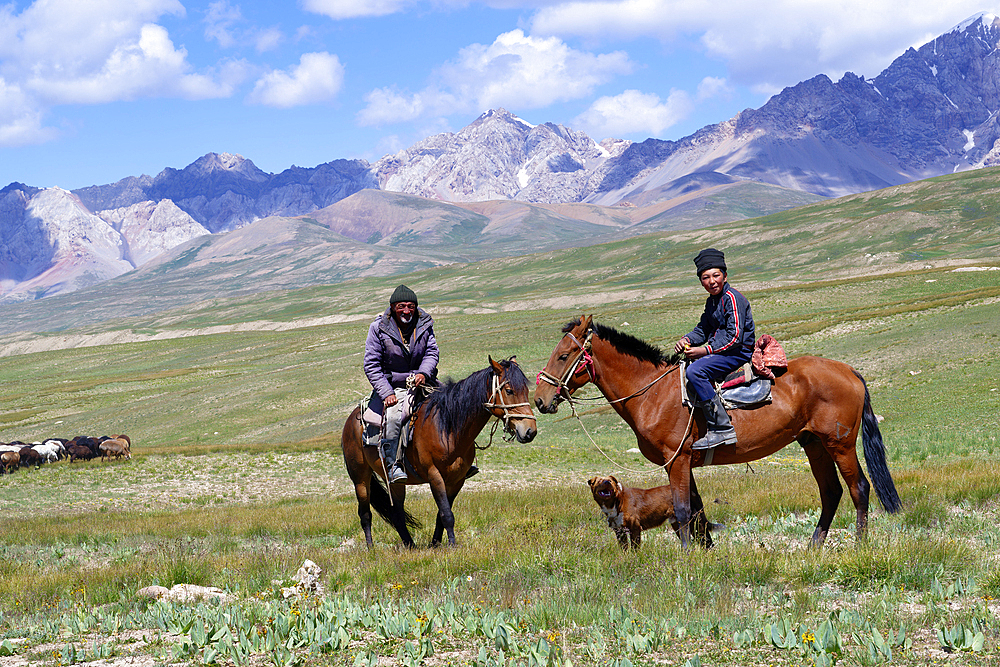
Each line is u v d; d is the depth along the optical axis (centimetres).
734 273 19312
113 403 7912
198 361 11781
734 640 491
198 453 3488
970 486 1053
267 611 607
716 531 931
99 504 2353
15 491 2697
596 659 470
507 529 1030
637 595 612
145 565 854
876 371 3925
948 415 2944
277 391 6469
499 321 11488
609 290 14538
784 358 795
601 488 791
